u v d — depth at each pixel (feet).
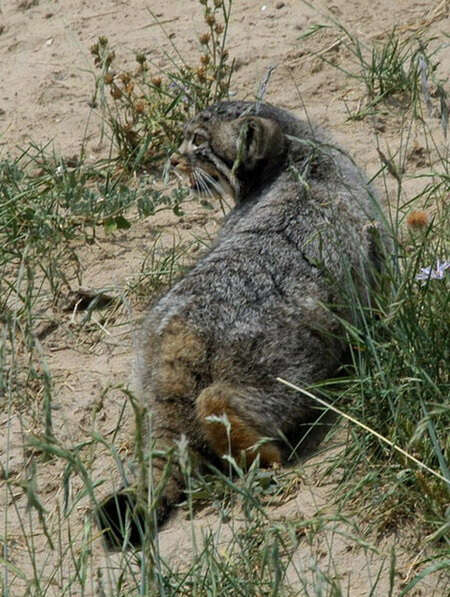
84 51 72.90
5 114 68.80
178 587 36.37
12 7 77.56
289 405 45.01
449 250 48.57
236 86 68.13
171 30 73.46
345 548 38.73
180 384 44.37
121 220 58.44
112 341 52.16
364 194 50.19
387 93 65.46
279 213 48.91
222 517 38.70
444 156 60.03
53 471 45.37
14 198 57.31
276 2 74.38
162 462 43.50
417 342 42.70
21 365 50.65
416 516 39.22
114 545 40.83
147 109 65.98
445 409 36.27
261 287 45.91
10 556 41.27
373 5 72.59
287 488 42.19
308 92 67.15
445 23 69.92
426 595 36.52
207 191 56.95
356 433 42.91
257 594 36.91
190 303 45.65
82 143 65.21
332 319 45.88
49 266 54.75
